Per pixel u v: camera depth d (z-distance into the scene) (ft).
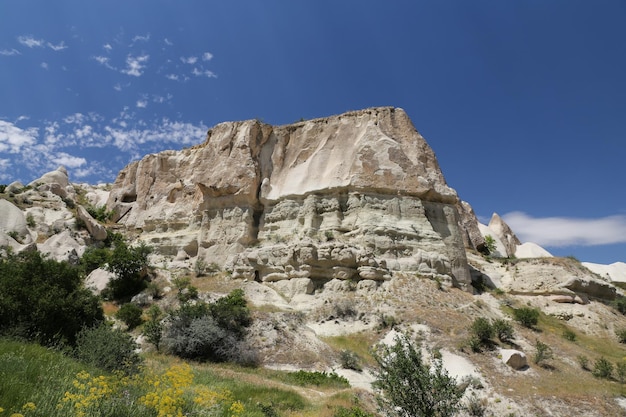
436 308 114.01
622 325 130.00
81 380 36.45
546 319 128.16
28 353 42.11
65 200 207.31
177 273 146.00
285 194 157.17
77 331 68.13
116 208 208.74
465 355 89.25
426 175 152.25
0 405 27.27
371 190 147.23
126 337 59.31
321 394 69.10
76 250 156.56
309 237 140.05
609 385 81.56
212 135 182.50
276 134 172.24
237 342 91.81
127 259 132.87
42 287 68.95
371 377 85.05
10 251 137.39
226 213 157.69
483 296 139.13
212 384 61.00
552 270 147.64
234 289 123.75
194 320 93.20
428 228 142.92
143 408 33.22
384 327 104.47
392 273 129.70
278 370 84.79
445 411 42.39
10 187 205.98
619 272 238.48
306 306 119.03
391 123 161.79
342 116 166.91
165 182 202.28
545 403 72.74
